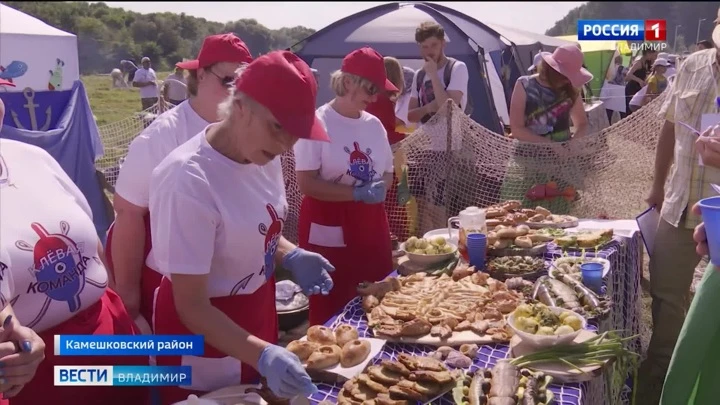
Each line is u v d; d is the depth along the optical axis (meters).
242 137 1.87
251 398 1.88
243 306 2.12
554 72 5.02
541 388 1.99
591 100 8.88
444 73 5.85
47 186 2.05
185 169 1.91
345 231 3.41
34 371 1.75
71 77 7.79
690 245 3.65
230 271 2.06
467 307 2.62
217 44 2.51
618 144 5.21
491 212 3.88
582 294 2.72
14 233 1.88
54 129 6.09
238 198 1.98
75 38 7.82
